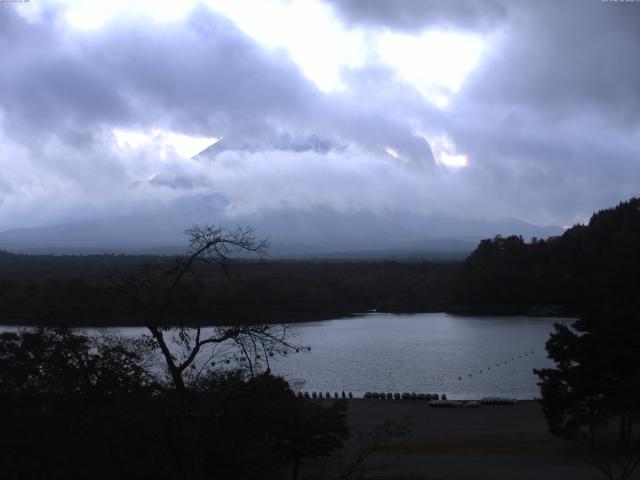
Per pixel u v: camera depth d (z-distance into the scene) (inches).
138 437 701.9
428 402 2199.8
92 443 698.2
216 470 711.7
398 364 3339.1
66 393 781.9
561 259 6973.4
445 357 3580.2
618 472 1186.0
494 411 2012.8
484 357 3597.4
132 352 840.9
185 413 706.2
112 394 792.3
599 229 7057.1
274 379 839.1
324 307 6269.7
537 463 1275.8
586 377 1407.5
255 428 784.3
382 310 6953.7
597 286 6077.8
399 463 1279.5
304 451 994.1
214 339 778.2
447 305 7190.0
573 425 1434.5
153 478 696.4
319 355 3631.9
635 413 1440.7
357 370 3152.1
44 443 714.2
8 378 783.1
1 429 720.3
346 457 1316.4
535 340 4407.0
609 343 1397.6
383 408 2062.0
